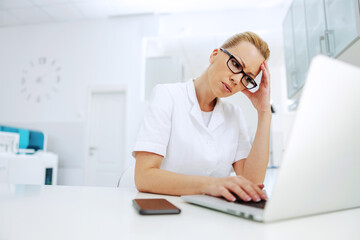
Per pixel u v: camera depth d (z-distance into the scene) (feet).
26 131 10.20
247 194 1.62
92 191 2.20
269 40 12.52
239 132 3.37
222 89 2.70
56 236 1.01
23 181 8.89
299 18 6.49
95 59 12.47
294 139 1.05
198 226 1.16
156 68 11.37
